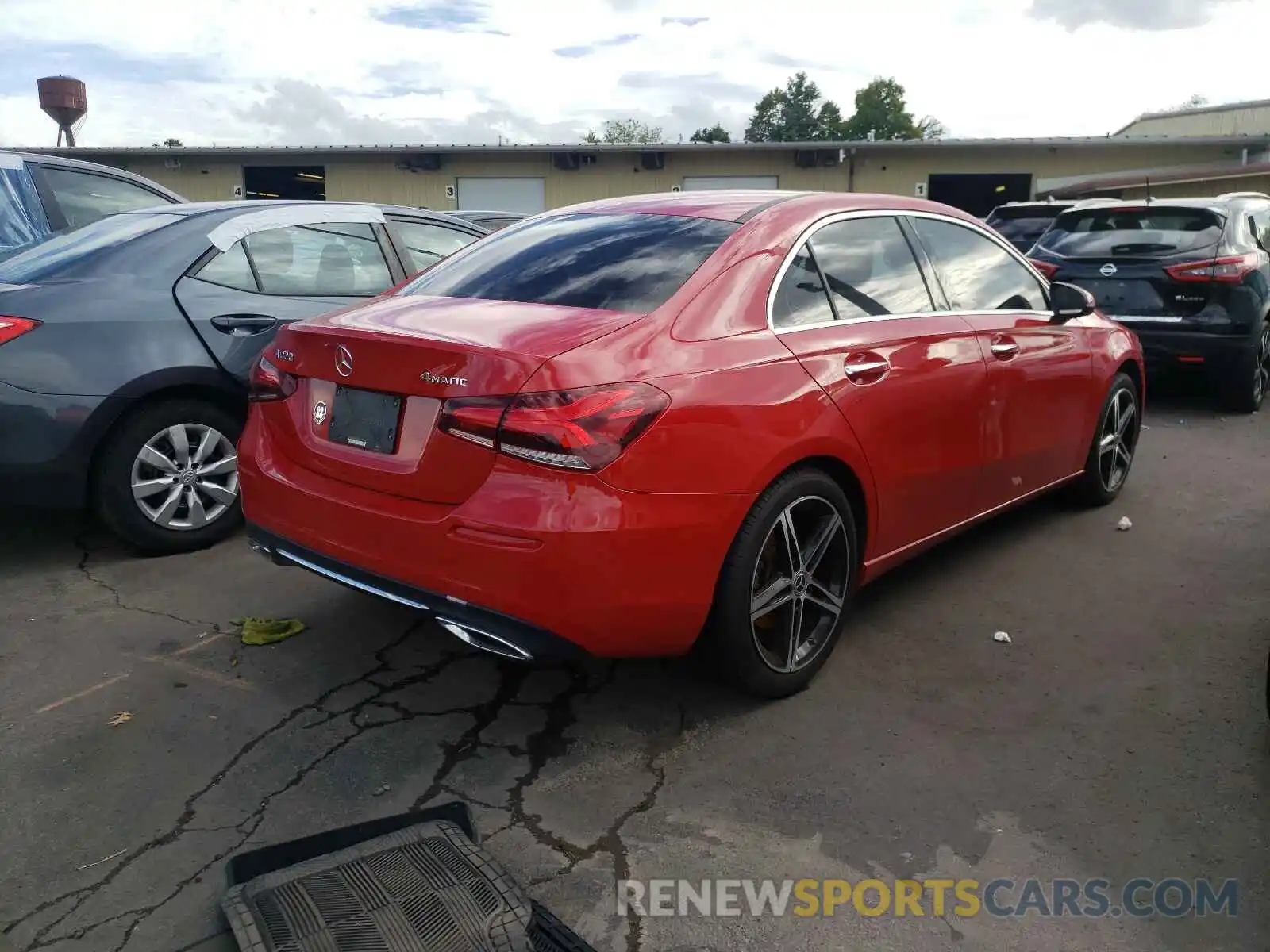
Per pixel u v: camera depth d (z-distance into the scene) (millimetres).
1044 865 2404
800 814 2592
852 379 3162
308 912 2178
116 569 4238
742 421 2773
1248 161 25891
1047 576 4270
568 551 2469
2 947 2105
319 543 2902
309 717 3061
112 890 2291
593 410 2492
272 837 2482
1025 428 4176
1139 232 7793
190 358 4227
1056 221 8336
